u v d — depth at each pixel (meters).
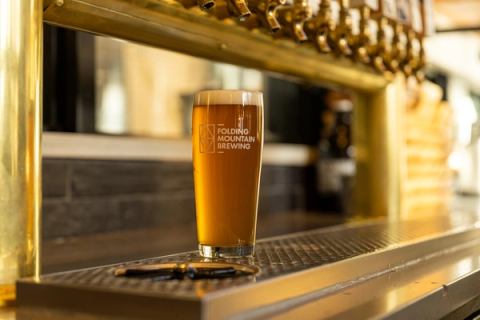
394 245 0.91
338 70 1.40
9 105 0.65
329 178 2.74
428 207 1.94
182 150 2.08
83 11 0.79
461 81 3.30
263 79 2.55
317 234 1.07
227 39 1.01
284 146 2.62
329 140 2.76
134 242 1.52
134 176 1.89
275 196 2.56
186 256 0.75
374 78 1.58
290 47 1.15
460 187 3.12
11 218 0.65
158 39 0.93
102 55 1.80
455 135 2.75
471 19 2.74
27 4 0.67
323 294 0.69
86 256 1.24
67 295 0.57
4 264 0.64
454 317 0.81
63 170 1.66
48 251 1.34
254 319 0.57
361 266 0.79
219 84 2.33
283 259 0.74
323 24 1.02
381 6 1.17
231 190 0.72
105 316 0.55
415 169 1.83
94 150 1.75
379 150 1.69
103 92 1.81
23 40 0.67
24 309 0.59
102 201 1.78
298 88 2.76
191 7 0.90
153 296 0.53
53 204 1.63
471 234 1.22
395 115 1.68
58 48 1.69
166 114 2.07
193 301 0.51
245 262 0.71
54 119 1.68
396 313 0.63
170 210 2.03
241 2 0.83
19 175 0.66
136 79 1.94
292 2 0.96
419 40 1.41
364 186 1.71
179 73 2.12
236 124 0.70
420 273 0.86
